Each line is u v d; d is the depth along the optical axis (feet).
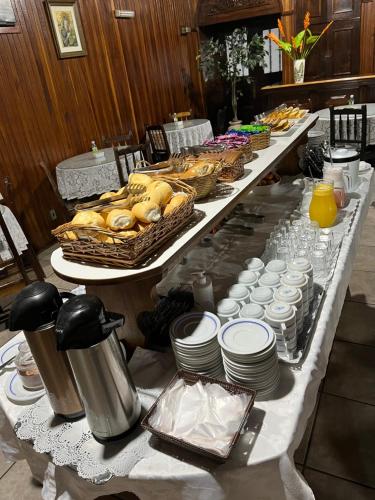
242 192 4.29
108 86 14.97
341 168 5.50
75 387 2.88
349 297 7.79
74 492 2.93
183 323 3.25
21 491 4.96
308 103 11.46
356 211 5.32
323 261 4.18
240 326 3.10
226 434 2.56
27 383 3.31
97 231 2.91
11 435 3.58
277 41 16.88
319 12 17.20
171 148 14.52
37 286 2.80
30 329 2.67
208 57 19.43
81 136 13.94
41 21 12.17
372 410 5.42
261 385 2.85
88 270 3.04
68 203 11.93
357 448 4.93
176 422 2.68
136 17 16.10
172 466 2.55
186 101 20.11
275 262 4.03
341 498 4.40
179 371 2.99
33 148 12.25
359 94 15.98
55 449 2.78
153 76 17.43
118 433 2.74
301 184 6.65
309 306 3.73
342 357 6.39
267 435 2.64
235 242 5.21
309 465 4.81
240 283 3.81
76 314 2.41
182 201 3.46
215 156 4.61
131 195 3.36
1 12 10.93
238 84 21.91
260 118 7.80
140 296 3.32
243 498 2.59
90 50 14.06
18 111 11.74
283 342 3.14
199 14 19.94
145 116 17.12
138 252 2.94
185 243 3.24
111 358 2.57
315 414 5.46
